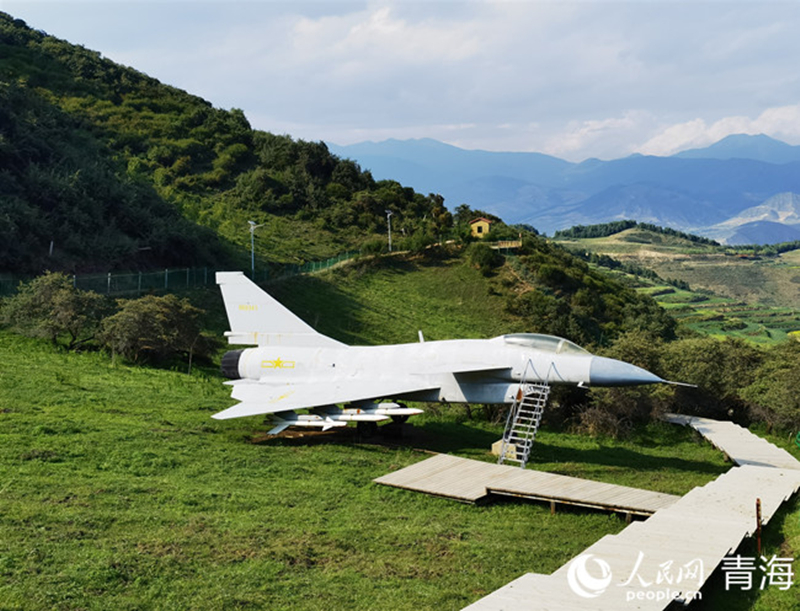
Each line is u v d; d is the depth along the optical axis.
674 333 72.38
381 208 104.38
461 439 23.16
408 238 82.56
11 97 79.38
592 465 20.38
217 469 16.44
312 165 112.12
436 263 77.12
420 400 21.84
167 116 116.56
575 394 26.53
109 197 64.31
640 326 68.38
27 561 10.62
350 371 22.28
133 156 98.44
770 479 16.69
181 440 18.61
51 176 60.69
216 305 51.81
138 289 50.16
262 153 113.94
